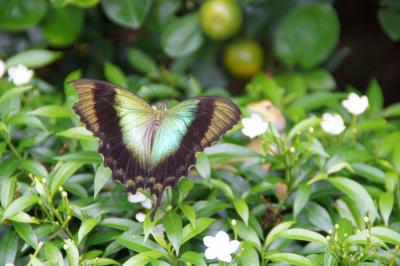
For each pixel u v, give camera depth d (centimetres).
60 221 133
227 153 137
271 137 138
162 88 150
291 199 137
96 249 135
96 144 136
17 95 140
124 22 156
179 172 130
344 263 130
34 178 134
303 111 145
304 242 135
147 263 131
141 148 130
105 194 135
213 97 129
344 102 141
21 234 132
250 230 132
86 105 130
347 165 135
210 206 134
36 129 141
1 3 155
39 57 148
